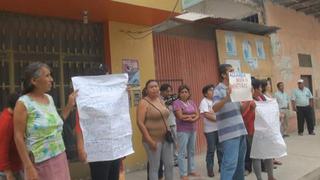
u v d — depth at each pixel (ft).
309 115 46.68
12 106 13.17
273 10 52.54
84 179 26.61
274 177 25.76
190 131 25.12
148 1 25.44
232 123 19.53
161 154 19.60
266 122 21.97
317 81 60.08
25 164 11.92
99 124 14.40
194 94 36.47
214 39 40.60
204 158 33.47
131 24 30.22
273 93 48.24
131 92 29.63
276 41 51.57
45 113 12.44
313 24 61.05
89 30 28.63
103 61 28.89
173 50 35.17
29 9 24.40
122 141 14.88
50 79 12.85
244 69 44.19
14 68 24.76
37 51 25.84
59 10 25.03
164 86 26.78
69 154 18.16
